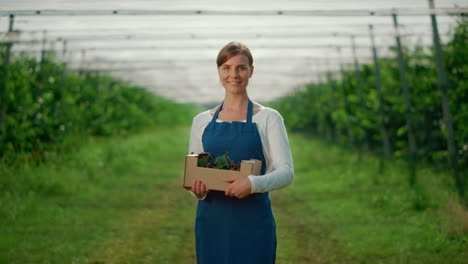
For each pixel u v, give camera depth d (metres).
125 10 6.03
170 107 33.12
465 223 4.73
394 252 4.33
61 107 10.13
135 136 18.77
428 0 6.04
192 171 2.01
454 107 7.56
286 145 2.07
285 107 26.64
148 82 19.53
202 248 2.08
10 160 7.81
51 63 10.00
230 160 2.01
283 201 7.07
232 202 2.05
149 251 4.46
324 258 4.26
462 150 7.44
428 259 4.11
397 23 7.43
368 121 10.63
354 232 5.05
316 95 16.95
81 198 6.84
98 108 14.02
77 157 9.40
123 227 5.37
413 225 5.24
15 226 5.07
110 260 4.18
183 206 6.66
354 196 7.03
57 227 5.17
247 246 2.02
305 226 5.43
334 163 11.42
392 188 7.37
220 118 2.16
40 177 7.20
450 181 6.93
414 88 8.69
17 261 4.03
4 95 8.03
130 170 10.16
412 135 8.06
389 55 9.53
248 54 2.12
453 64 7.59
